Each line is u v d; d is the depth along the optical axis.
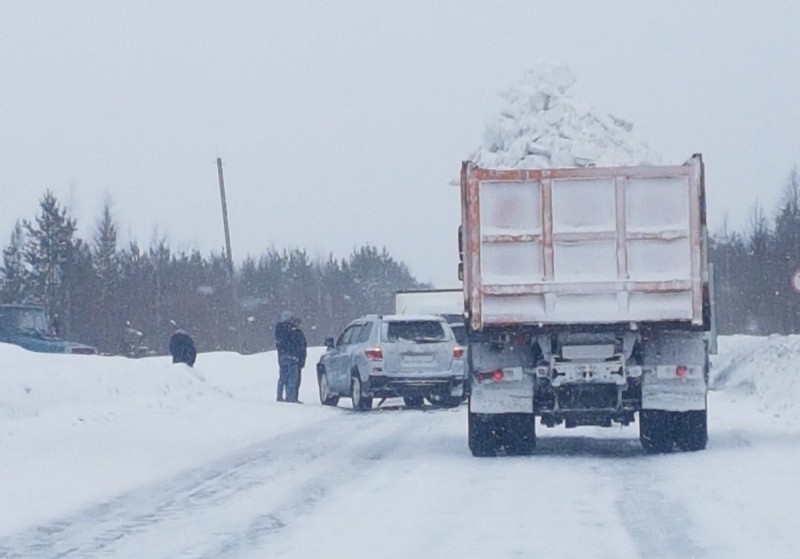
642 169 22.73
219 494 18.38
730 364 48.25
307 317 144.50
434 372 40.25
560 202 22.83
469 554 13.41
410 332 40.62
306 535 14.72
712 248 97.81
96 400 33.56
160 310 112.19
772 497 17.17
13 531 15.20
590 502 17.25
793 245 89.75
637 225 22.73
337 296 155.62
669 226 22.70
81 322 106.69
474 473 20.92
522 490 18.61
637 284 22.62
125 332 104.56
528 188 22.88
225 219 82.69
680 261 22.72
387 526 15.30
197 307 113.50
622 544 13.93
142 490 18.83
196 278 118.94
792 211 90.81
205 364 57.94
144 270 114.81
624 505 16.91
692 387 23.33
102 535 14.89
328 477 20.41
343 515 16.25
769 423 30.14
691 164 22.67
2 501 17.66
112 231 114.75
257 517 16.16
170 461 22.84
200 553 13.65
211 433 29.34
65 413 31.23
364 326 42.03
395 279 180.50
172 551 13.80
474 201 22.88
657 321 22.62
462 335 46.53
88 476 20.48
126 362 38.25
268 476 20.56
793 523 15.05
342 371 42.28
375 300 173.25
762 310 91.50
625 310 22.62
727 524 15.11
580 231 22.73
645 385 23.28
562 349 23.22
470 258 22.84
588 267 22.78
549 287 22.73
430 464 22.42
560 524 15.34
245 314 130.25
